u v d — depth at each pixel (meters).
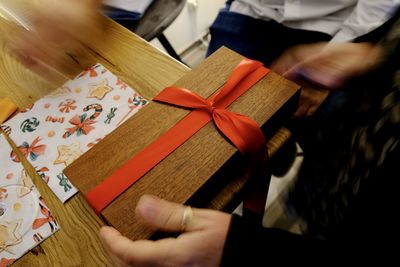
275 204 0.84
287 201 0.74
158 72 0.47
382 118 0.36
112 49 0.51
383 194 0.32
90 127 0.42
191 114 0.36
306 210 0.60
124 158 0.34
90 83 0.47
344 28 0.59
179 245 0.29
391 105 0.35
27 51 0.52
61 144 0.41
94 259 0.34
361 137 0.40
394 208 0.31
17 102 0.46
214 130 0.35
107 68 0.48
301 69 0.56
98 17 0.55
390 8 0.49
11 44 0.53
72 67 0.49
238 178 0.37
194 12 1.29
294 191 0.68
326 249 0.29
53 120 0.44
